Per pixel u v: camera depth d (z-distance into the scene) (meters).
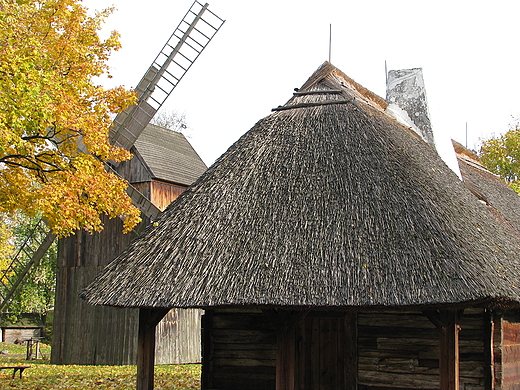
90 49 14.32
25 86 11.38
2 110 11.43
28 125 12.25
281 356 9.21
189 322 21.95
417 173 10.16
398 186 9.65
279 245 9.12
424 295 7.79
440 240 8.48
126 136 20.23
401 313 10.71
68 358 21.09
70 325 21.30
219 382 11.76
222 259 9.21
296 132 11.71
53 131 14.99
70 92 13.64
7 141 11.32
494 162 36.25
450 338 8.69
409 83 17.69
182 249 9.72
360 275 8.29
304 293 8.24
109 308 20.73
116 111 14.70
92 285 9.82
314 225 9.30
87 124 13.51
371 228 8.97
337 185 10.00
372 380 10.66
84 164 13.66
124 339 20.31
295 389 11.24
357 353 10.82
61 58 13.46
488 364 10.34
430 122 17.00
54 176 13.46
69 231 13.62
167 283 9.16
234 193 10.48
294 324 9.29
